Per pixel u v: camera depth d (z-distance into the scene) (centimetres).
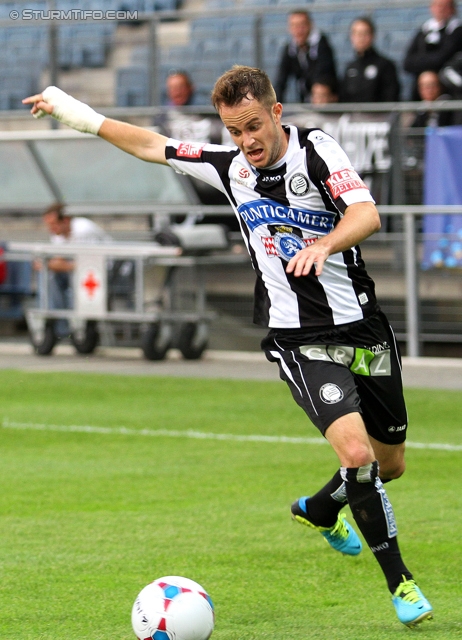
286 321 1441
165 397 3425
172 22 5622
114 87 5406
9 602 1462
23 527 1898
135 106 5372
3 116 5284
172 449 2620
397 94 4528
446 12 4403
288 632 1316
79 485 2244
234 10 4881
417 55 4456
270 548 1755
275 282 1447
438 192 4075
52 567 1641
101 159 4556
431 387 3538
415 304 4050
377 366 1456
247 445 2659
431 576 1584
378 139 4156
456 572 1602
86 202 4641
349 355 1434
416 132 4106
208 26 5581
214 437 2769
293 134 1405
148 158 1549
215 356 4372
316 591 1519
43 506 2059
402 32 5141
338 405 1351
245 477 2298
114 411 3181
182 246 4059
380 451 1520
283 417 3059
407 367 3962
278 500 2091
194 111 4422
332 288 1430
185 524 1912
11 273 4872
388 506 1323
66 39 5466
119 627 1348
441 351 4128
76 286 4266
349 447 1316
